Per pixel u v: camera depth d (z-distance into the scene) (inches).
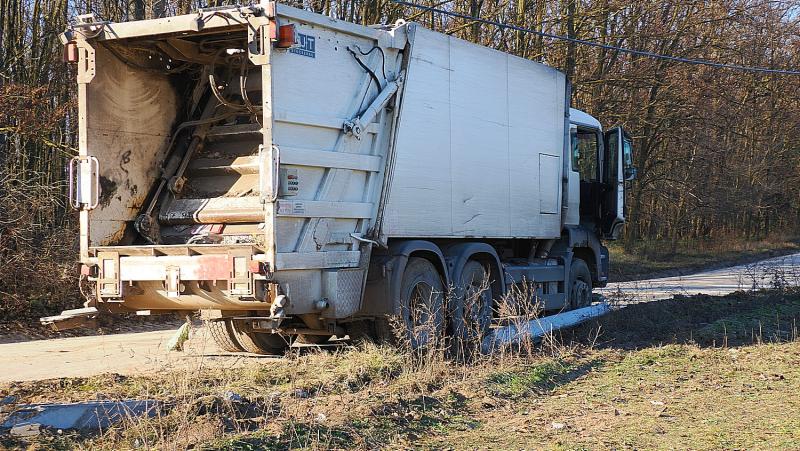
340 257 368.2
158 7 698.2
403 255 396.5
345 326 412.2
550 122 540.4
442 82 432.5
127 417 245.0
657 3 1199.6
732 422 286.2
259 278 330.0
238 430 247.6
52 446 227.0
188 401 263.6
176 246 343.9
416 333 386.6
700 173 1542.8
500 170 484.4
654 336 490.6
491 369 363.3
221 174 390.6
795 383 352.5
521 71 506.0
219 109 399.2
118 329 571.2
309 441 242.2
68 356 439.8
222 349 441.4
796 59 1667.1
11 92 669.9
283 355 430.3
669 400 323.9
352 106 375.6
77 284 622.2
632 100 1296.8
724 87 1393.9
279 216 333.1
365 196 384.8
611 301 605.6
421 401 303.4
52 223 682.2
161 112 393.7
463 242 462.3
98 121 370.0
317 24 355.3
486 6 1089.4
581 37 1168.8
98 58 369.7
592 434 271.0
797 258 1519.4
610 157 631.8
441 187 432.1
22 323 565.3
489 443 260.4
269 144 329.1
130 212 381.7
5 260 595.8
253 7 330.6
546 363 384.2
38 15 800.9
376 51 390.3
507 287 495.2
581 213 611.5
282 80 337.1
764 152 1745.8
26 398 297.6
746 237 1948.8
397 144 400.5
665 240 1642.5
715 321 540.7
